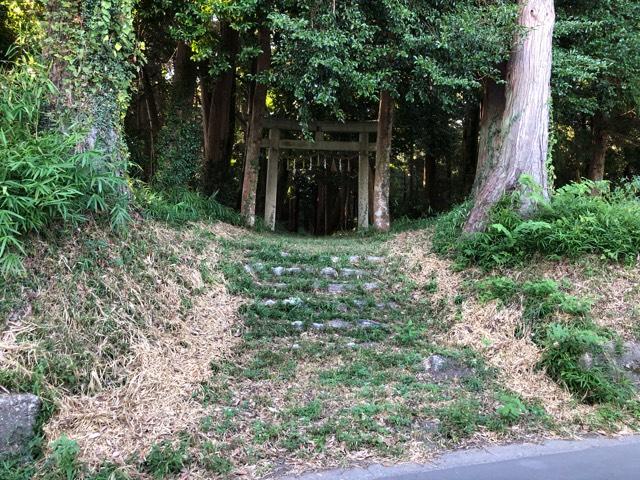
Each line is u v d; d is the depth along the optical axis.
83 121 4.85
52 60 4.88
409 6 7.95
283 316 5.25
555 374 4.26
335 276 6.50
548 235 5.54
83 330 3.74
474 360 4.54
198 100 16.00
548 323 4.70
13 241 3.66
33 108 4.34
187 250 5.80
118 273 4.38
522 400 3.98
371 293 6.11
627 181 8.97
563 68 8.22
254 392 3.91
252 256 6.70
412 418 3.59
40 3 5.14
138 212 5.65
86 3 4.94
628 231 5.49
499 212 6.12
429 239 7.66
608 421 3.76
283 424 3.42
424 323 5.48
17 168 3.77
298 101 9.86
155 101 15.47
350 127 12.14
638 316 4.70
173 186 8.98
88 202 4.41
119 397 3.47
